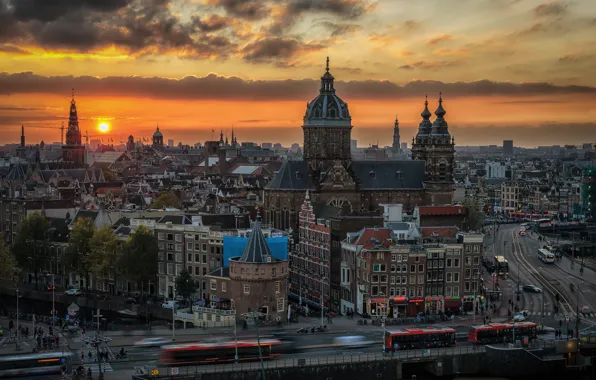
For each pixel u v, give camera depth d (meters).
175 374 160.25
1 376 161.62
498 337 185.75
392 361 172.88
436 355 176.38
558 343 183.12
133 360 171.88
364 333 196.25
